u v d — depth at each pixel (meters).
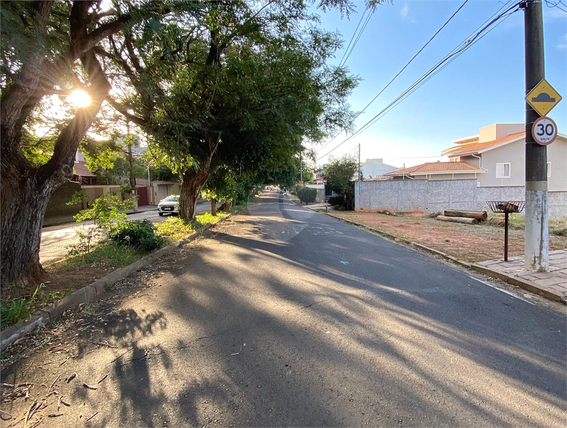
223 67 7.43
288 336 3.05
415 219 15.67
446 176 24.33
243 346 2.86
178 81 6.85
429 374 2.41
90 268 5.31
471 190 18.62
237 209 23.78
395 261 6.35
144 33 4.33
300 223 14.23
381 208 20.14
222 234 10.67
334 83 9.75
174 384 2.31
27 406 2.09
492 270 5.24
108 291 4.50
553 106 4.87
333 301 3.99
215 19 5.50
